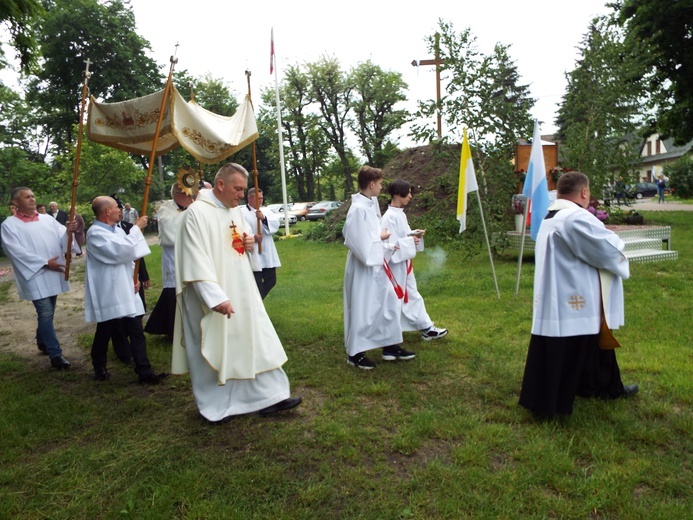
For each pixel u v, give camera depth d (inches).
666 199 1457.9
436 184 425.4
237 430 149.1
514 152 398.3
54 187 1107.3
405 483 120.0
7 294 415.5
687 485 115.8
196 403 155.6
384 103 1711.4
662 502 109.5
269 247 284.7
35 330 290.8
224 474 126.3
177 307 153.1
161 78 1529.3
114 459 136.3
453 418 149.6
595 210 418.3
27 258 206.8
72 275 504.4
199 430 150.2
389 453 134.5
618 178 444.8
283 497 117.1
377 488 118.7
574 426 141.3
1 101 1124.5
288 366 199.2
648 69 484.7
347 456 132.3
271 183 2055.9
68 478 128.0
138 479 126.7
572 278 140.8
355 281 194.1
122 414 163.8
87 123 212.8
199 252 143.5
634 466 122.0
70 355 232.7
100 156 1043.3
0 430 153.4
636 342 204.7
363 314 192.1
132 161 1092.5
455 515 108.9
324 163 1909.4
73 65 1389.0
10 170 1058.1
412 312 217.8
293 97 1750.7
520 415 149.6
